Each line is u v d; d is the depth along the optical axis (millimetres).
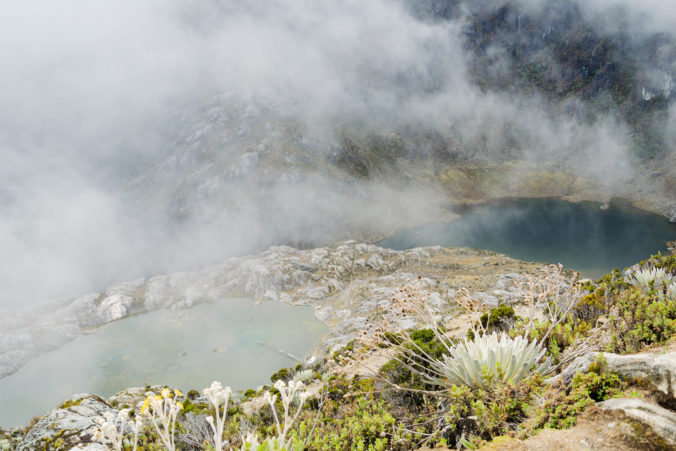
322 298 64750
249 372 42938
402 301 5652
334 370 6180
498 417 3953
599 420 3340
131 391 19969
